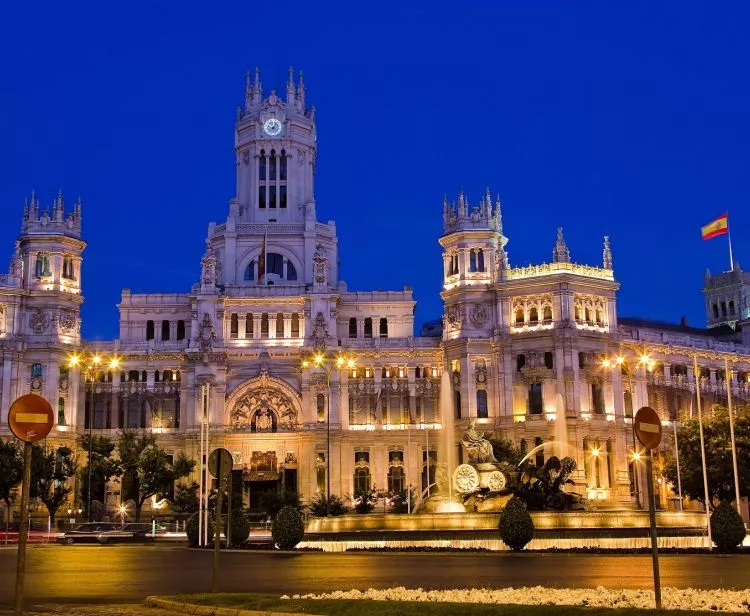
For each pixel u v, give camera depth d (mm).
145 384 156625
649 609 28578
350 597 35344
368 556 61688
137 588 42812
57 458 132500
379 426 154375
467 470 81500
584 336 144875
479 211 154125
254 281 167000
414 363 157125
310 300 157000
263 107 176375
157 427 156250
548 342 144500
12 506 142000
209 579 46500
